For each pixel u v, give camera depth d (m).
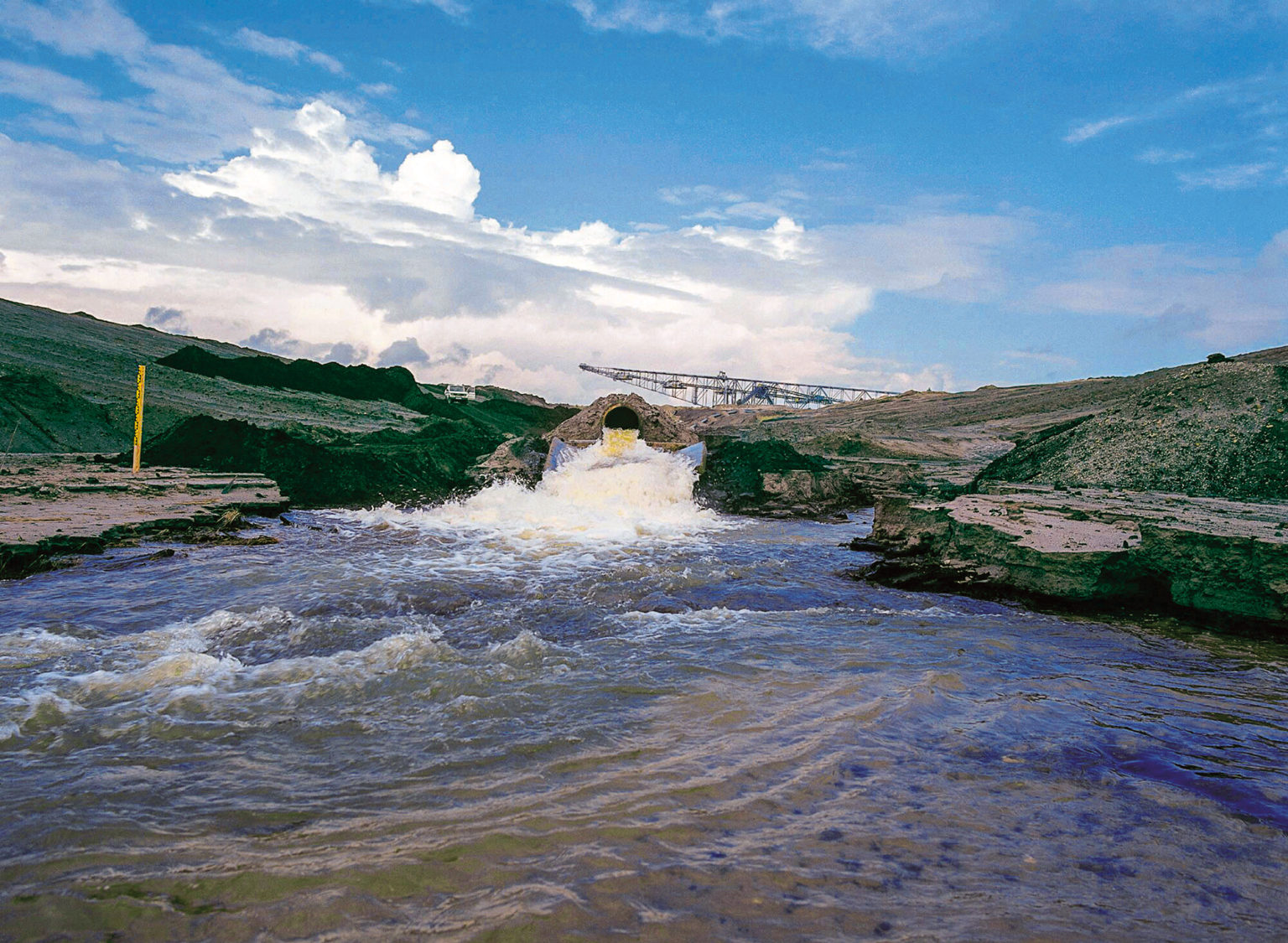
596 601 9.43
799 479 22.91
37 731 4.86
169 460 21.98
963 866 3.30
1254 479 13.25
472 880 3.08
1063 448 16.77
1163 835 3.67
